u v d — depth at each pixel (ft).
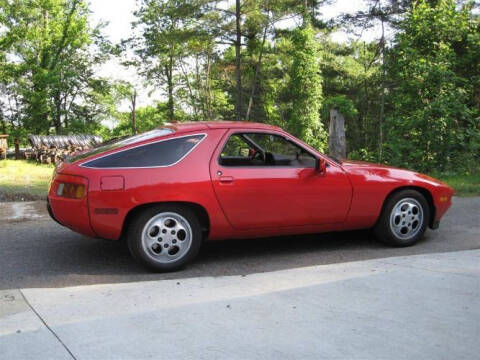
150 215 15.71
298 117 109.09
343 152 43.60
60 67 122.83
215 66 132.77
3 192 33.09
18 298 13.23
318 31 120.57
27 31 118.73
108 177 15.48
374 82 97.45
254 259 17.65
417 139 42.47
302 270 15.61
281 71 126.41
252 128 17.46
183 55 130.62
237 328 11.01
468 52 51.08
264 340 10.38
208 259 17.71
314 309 12.11
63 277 15.49
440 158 42.16
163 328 11.05
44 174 50.93
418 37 46.11
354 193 18.12
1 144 84.64
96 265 16.90
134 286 14.29
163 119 160.25
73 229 16.01
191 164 16.22
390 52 50.93
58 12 125.29
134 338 10.52
